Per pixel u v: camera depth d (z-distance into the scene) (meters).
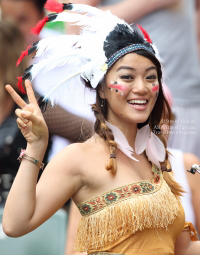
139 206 5.79
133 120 6.06
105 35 6.16
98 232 5.82
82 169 5.88
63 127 8.14
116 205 5.80
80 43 6.16
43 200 5.66
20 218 5.46
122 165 6.10
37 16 10.52
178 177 8.34
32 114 5.51
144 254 5.80
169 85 10.26
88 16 6.36
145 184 5.99
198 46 11.52
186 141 9.99
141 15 10.14
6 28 8.81
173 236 6.14
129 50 6.04
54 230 7.86
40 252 7.82
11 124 8.47
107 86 6.12
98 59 6.07
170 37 10.20
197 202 8.27
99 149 6.09
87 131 7.01
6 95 8.54
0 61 8.64
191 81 10.32
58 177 5.80
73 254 7.09
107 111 6.33
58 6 6.22
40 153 5.61
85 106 6.66
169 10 10.13
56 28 10.74
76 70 6.32
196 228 8.27
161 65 6.55
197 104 10.29
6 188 8.27
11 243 7.83
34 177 5.57
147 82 6.08
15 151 8.37
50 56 6.08
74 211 7.29
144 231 5.84
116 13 10.05
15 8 10.34
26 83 5.73
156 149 6.55
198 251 6.67
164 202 5.96
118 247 5.79
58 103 8.10
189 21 10.37
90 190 5.91
